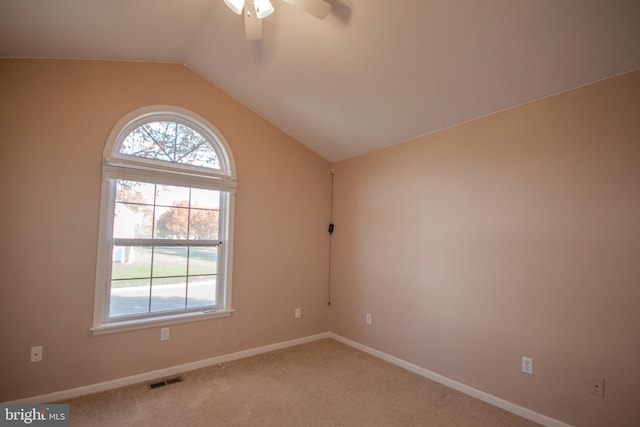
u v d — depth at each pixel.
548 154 2.28
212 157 3.31
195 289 3.16
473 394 2.60
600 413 1.98
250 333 3.44
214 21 2.46
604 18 1.68
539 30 1.84
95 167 2.62
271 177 3.67
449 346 2.81
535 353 2.28
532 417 2.26
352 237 3.88
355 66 2.52
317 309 4.02
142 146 2.91
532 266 2.33
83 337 2.53
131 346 2.74
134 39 2.49
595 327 2.03
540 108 2.34
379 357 3.42
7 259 2.28
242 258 3.41
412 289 3.16
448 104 2.63
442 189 2.96
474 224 2.69
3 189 2.28
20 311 2.31
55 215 2.45
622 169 1.96
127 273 2.80
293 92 3.06
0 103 2.29
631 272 1.91
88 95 2.62
